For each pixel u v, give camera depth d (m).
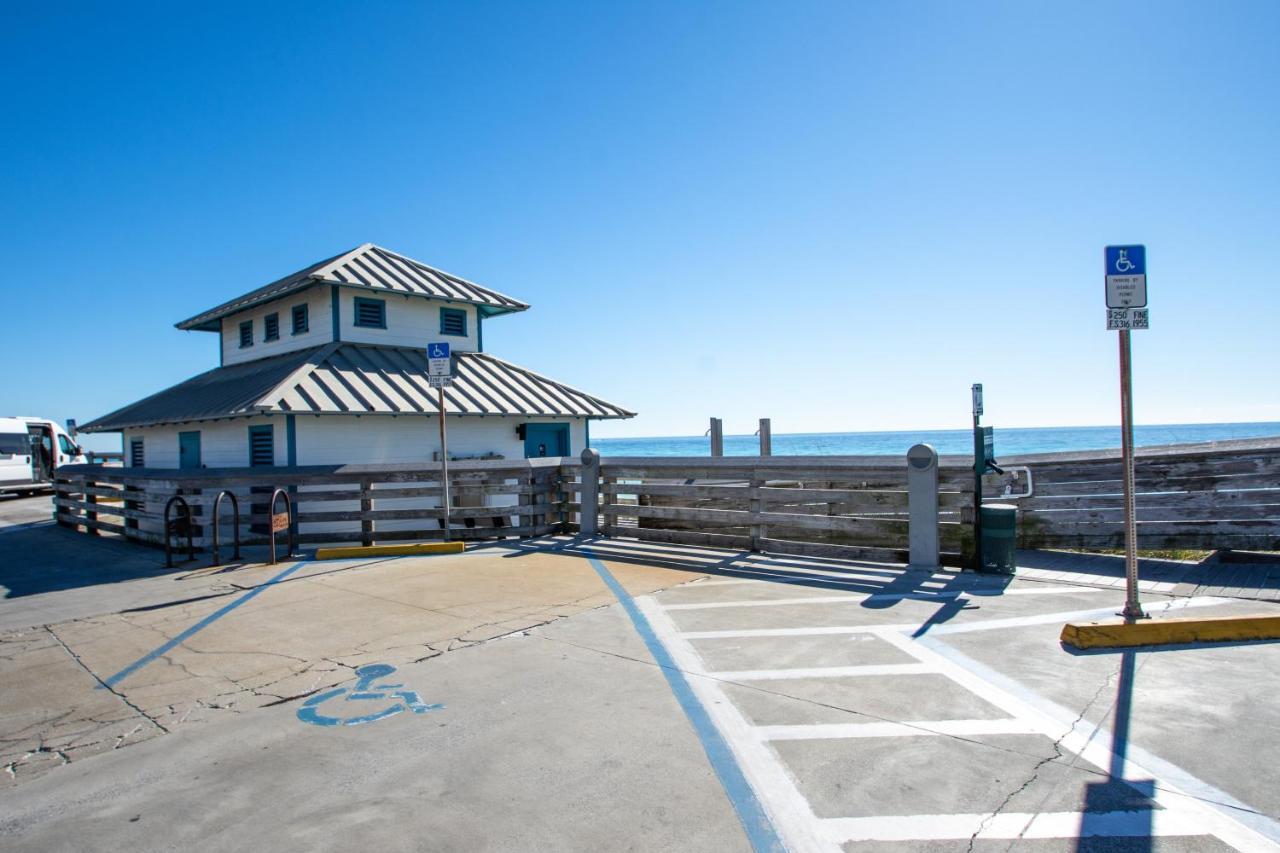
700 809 3.69
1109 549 9.75
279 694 5.42
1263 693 4.90
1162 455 9.25
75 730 4.90
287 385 14.98
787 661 5.83
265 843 3.48
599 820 3.61
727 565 9.80
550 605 7.82
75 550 12.84
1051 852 3.25
